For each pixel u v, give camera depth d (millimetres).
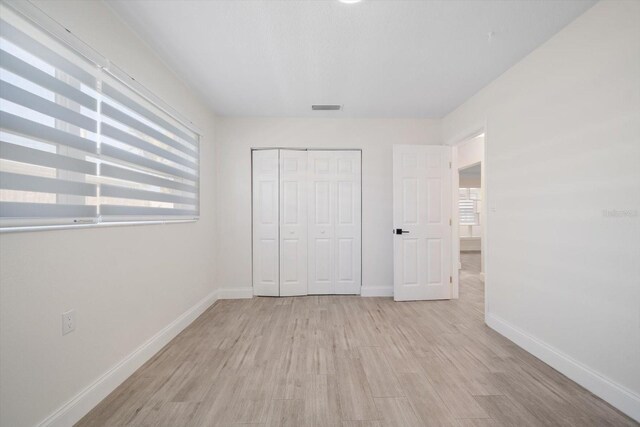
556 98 2143
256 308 3520
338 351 2387
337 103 3512
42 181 1389
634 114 1622
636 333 1610
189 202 3104
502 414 1627
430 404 1713
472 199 9172
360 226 4086
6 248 1241
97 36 1758
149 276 2301
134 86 2102
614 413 1642
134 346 2102
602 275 1793
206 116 3566
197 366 2150
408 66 2639
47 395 1416
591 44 1868
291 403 1723
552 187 2178
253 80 2900
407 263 3857
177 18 1982
